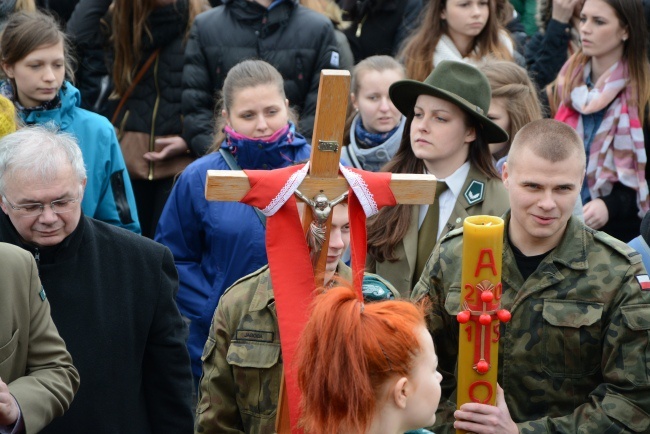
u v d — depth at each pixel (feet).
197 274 30.04
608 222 35.24
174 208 30.17
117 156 31.89
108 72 40.19
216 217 29.58
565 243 21.24
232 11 37.88
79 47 40.14
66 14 44.19
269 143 29.71
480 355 19.21
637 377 20.42
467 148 26.91
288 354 16.44
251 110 29.71
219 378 21.33
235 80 29.99
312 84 37.93
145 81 39.58
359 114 34.32
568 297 20.95
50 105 30.96
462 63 26.50
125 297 22.47
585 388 21.15
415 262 26.37
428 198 17.24
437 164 26.78
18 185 21.15
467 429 19.48
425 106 26.43
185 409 23.22
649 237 24.09
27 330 19.70
